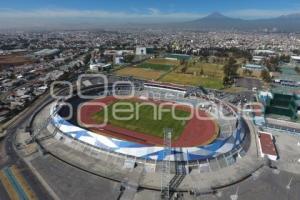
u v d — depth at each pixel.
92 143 92.12
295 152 100.75
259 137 107.81
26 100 149.12
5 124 116.62
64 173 81.25
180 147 92.12
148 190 75.19
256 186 78.75
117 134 110.31
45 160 87.88
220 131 115.81
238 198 73.25
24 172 81.44
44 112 130.12
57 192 73.00
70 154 91.19
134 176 80.56
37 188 74.44
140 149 86.88
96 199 70.69
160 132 113.44
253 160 92.31
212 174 83.12
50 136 103.44
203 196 73.56
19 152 92.75
